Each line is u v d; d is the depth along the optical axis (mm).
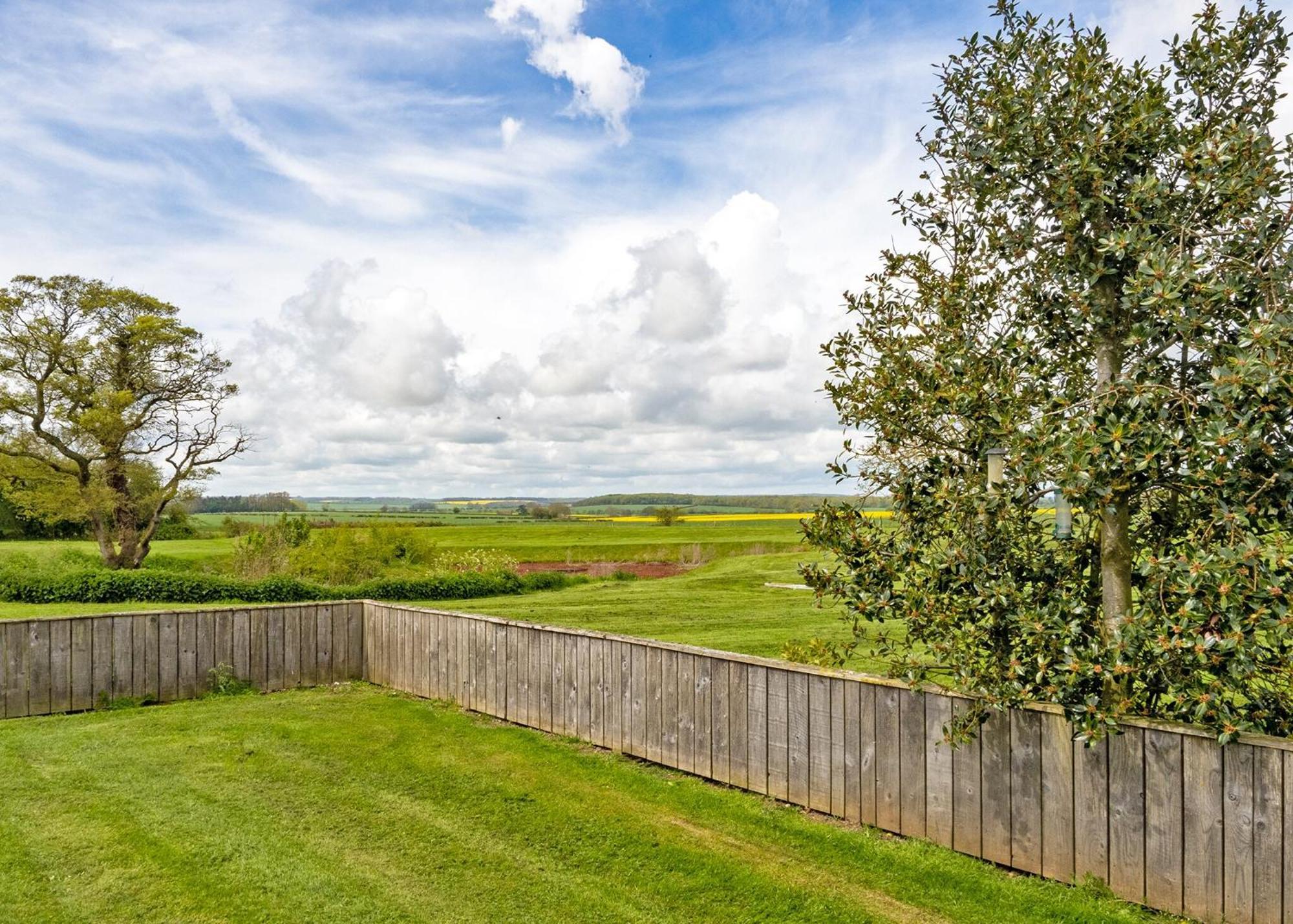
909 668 5309
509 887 4875
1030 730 4910
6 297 28609
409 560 30078
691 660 6910
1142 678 4496
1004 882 4832
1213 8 4625
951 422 5152
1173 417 4348
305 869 5066
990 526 5102
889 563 5258
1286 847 3938
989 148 5121
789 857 5289
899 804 5547
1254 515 4070
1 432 29469
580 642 7930
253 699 9758
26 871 4977
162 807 6078
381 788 6586
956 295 5262
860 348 5609
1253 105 4648
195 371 31812
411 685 10109
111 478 30969
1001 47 5062
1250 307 4191
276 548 28844
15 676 8742
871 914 4547
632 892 4832
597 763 7234
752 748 6445
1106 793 4594
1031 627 4566
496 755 7484
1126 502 4578
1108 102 4742
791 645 7633
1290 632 3719
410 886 4875
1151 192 4355
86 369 30422
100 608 18891
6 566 22375
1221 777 4172
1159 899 4383
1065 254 4824
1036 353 5109
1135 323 4578
